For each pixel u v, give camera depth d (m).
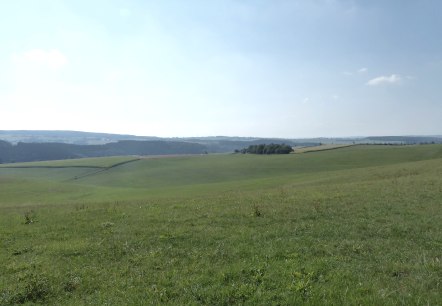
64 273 11.84
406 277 10.07
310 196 26.64
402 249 12.88
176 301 9.26
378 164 107.31
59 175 139.12
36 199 64.38
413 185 30.12
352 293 8.97
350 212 19.78
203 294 9.52
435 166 53.81
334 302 8.59
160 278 10.92
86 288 10.62
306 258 12.09
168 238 15.48
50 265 12.70
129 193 66.38
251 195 31.06
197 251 13.45
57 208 29.97
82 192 74.56
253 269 10.99
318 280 9.99
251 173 114.31
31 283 10.51
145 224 18.73
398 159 113.44
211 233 16.00
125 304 9.26
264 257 12.31
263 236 15.23
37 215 24.12
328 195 26.64
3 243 16.14
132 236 16.16
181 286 10.19
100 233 17.23
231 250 13.34
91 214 22.91
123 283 10.73
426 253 12.29
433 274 10.19
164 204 26.77
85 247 14.63
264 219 18.61
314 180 55.19
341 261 11.69
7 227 19.80
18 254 14.44
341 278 10.06
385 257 12.01
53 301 9.88
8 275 11.77
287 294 9.17
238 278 10.49
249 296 9.27
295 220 18.28
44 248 14.88
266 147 165.62
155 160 157.88
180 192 59.50
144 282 10.76
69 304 9.54
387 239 14.39
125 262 12.73
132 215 21.61
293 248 13.23
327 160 121.56
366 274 10.38
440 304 8.27
